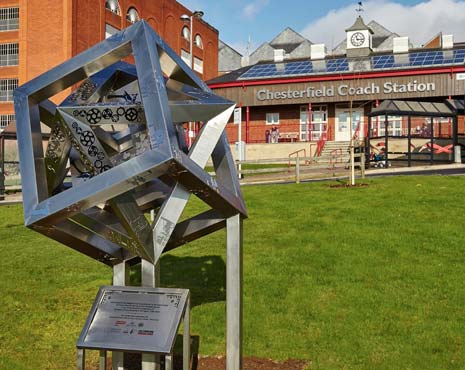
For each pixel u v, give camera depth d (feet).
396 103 82.69
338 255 30.71
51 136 16.46
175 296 15.96
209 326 22.71
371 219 38.42
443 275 27.12
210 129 16.12
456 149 87.45
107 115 15.56
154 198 18.93
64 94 125.49
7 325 23.41
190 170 14.73
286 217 40.73
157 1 172.14
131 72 17.61
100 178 14.44
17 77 141.28
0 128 144.15
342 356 19.88
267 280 27.20
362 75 122.11
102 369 17.57
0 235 40.22
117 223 17.54
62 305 25.55
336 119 130.41
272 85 129.39
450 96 117.50
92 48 16.07
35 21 139.03
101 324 15.55
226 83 131.95
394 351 20.01
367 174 70.23
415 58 125.59
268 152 118.73
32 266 31.63
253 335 21.70
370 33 140.36
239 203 16.92
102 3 145.89
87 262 32.30
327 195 49.57
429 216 38.60
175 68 17.06
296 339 21.26
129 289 16.24
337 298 24.86
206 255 32.24
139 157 14.33
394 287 25.89
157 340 14.93
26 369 19.80
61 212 14.55
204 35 205.46
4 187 69.67
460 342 20.44
